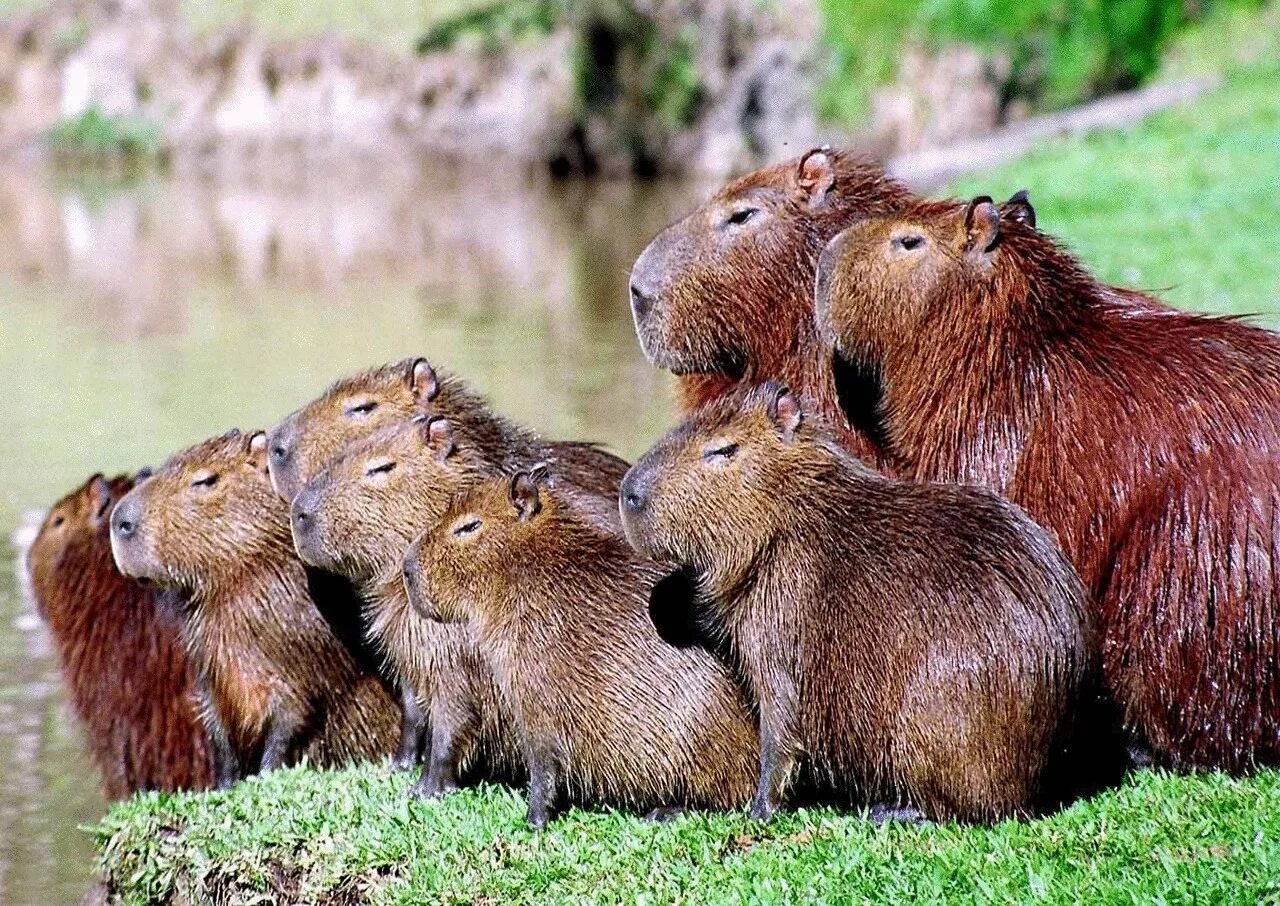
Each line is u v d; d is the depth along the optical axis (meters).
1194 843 8.59
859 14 49.25
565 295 32.72
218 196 48.34
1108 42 48.34
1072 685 8.89
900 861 8.62
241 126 54.72
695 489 9.20
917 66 49.09
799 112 50.34
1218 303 21.20
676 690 9.58
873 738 9.05
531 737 9.73
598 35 51.59
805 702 9.21
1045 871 8.34
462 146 52.25
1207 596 9.44
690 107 51.16
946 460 9.87
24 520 19.36
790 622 9.18
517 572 9.72
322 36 54.31
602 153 51.03
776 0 51.56
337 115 53.78
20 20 57.56
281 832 9.95
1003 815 8.93
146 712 12.30
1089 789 9.44
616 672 9.62
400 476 10.29
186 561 10.95
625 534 9.59
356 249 39.16
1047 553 8.99
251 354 28.47
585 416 22.77
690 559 9.32
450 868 9.27
